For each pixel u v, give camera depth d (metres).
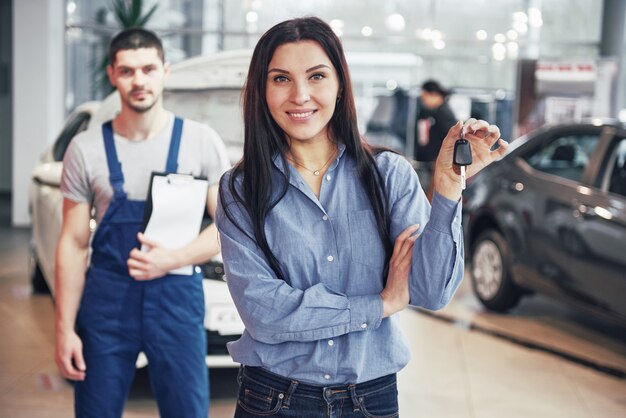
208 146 2.78
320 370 1.78
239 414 1.87
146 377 4.46
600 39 11.39
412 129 11.59
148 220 2.62
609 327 5.96
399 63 11.54
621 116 10.66
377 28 11.49
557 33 11.44
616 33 11.20
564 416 4.17
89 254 2.78
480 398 4.39
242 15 11.06
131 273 2.60
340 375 1.79
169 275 2.67
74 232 2.69
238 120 4.30
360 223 1.81
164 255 2.63
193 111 4.28
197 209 2.67
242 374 1.89
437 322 6.00
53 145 5.64
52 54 9.86
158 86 2.70
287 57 1.76
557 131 5.93
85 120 5.39
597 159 5.42
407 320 6.05
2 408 4.01
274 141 1.81
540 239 5.63
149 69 2.67
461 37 11.48
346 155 1.84
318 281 1.79
